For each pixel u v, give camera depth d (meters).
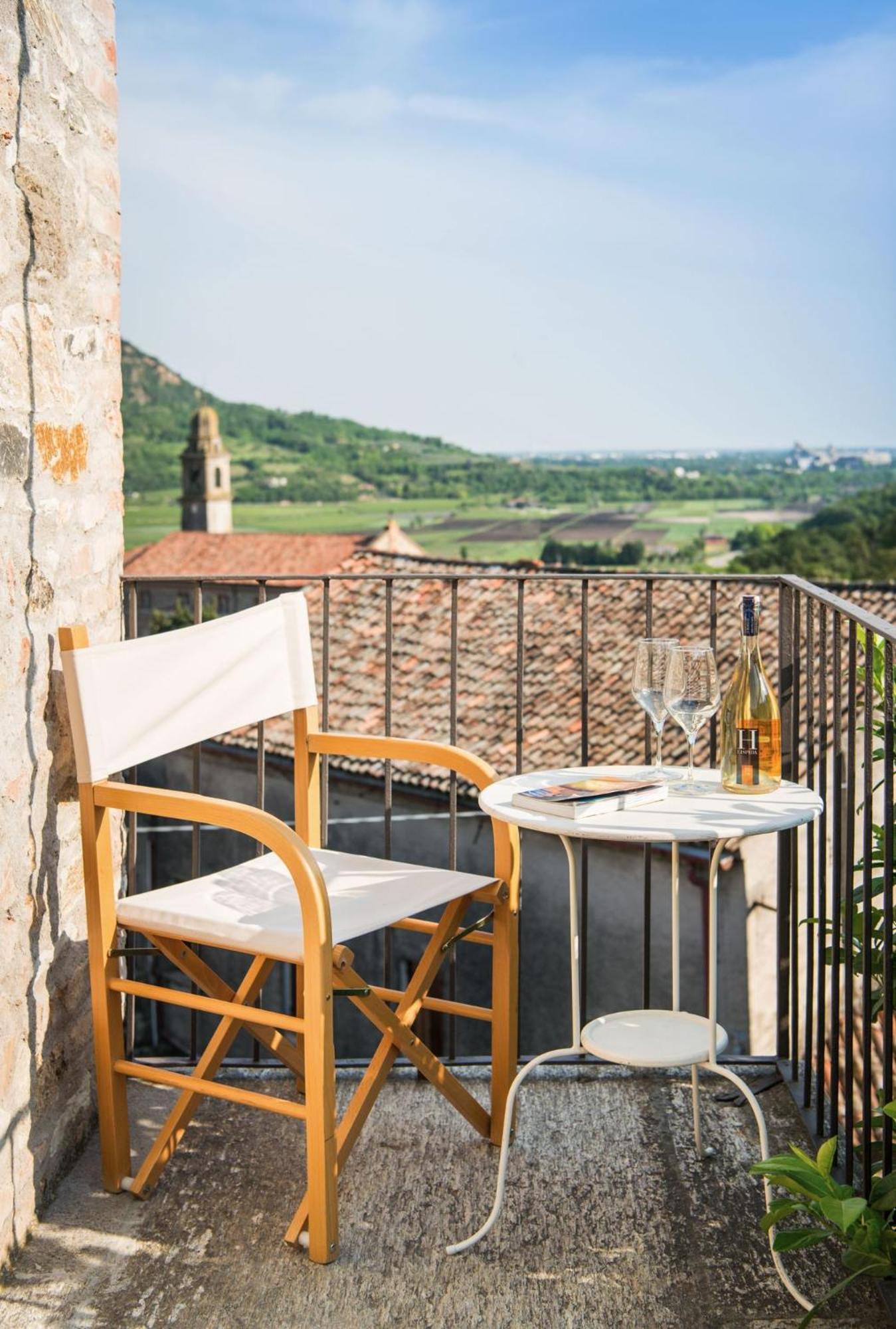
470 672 10.98
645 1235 2.30
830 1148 2.00
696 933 8.07
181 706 2.62
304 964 2.18
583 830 2.12
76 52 2.62
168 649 2.59
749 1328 2.04
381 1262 2.22
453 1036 3.01
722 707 2.48
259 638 2.82
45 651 2.45
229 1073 2.97
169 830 12.62
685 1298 2.12
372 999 2.32
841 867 2.36
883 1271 1.93
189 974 2.48
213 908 2.40
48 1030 2.45
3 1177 2.20
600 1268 2.20
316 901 2.15
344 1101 2.82
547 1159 2.57
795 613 2.83
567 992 8.73
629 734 9.44
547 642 11.23
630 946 8.39
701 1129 2.64
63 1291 2.15
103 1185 2.48
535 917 8.87
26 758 2.34
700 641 10.75
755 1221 2.34
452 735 2.88
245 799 11.51
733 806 2.30
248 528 52.09
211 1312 2.09
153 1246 2.29
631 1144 2.62
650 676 2.49
